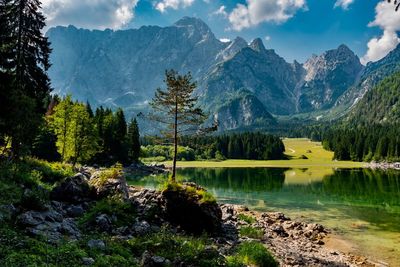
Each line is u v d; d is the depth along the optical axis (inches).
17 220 675.4
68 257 558.6
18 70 1424.7
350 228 1428.4
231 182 3339.1
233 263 737.6
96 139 2559.1
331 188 2790.4
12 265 474.9
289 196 2384.4
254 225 1333.7
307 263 919.0
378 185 2957.7
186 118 1684.3
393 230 1386.6
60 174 1451.8
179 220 1058.7
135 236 838.5
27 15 1467.8
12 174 1111.6
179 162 6584.6
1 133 1217.4
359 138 7140.8
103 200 988.6
